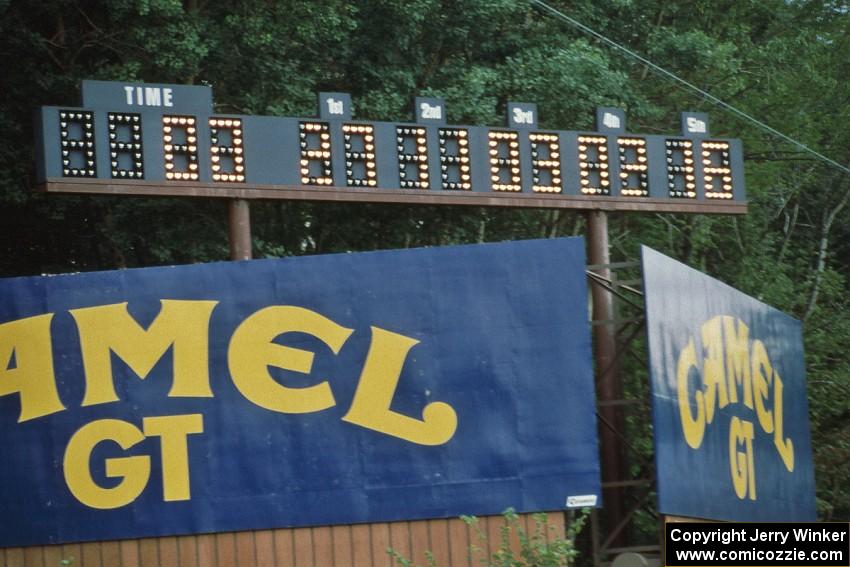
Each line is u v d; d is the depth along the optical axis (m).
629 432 53.16
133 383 34.97
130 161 41.19
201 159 41.88
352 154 43.81
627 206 47.31
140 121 41.47
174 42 52.06
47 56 56.12
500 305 35.25
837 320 69.81
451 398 34.97
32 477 34.75
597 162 47.22
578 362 35.06
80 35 56.12
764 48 71.69
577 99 57.69
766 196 70.94
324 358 35.06
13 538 34.56
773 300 67.69
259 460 34.75
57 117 40.66
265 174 42.50
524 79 57.22
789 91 73.06
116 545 34.50
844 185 76.94
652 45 65.62
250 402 34.91
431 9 57.81
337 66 58.62
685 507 36.19
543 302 35.25
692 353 38.25
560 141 46.75
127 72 52.25
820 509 66.00
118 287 35.28
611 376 40.06
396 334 35.12
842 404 66.38
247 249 42.31
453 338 35.16
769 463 44.59
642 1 67.62
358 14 57.03
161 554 34.44
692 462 37.09
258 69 54.97
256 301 35.22
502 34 62.19
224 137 42.28
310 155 43.22
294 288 35.28
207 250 54.28
